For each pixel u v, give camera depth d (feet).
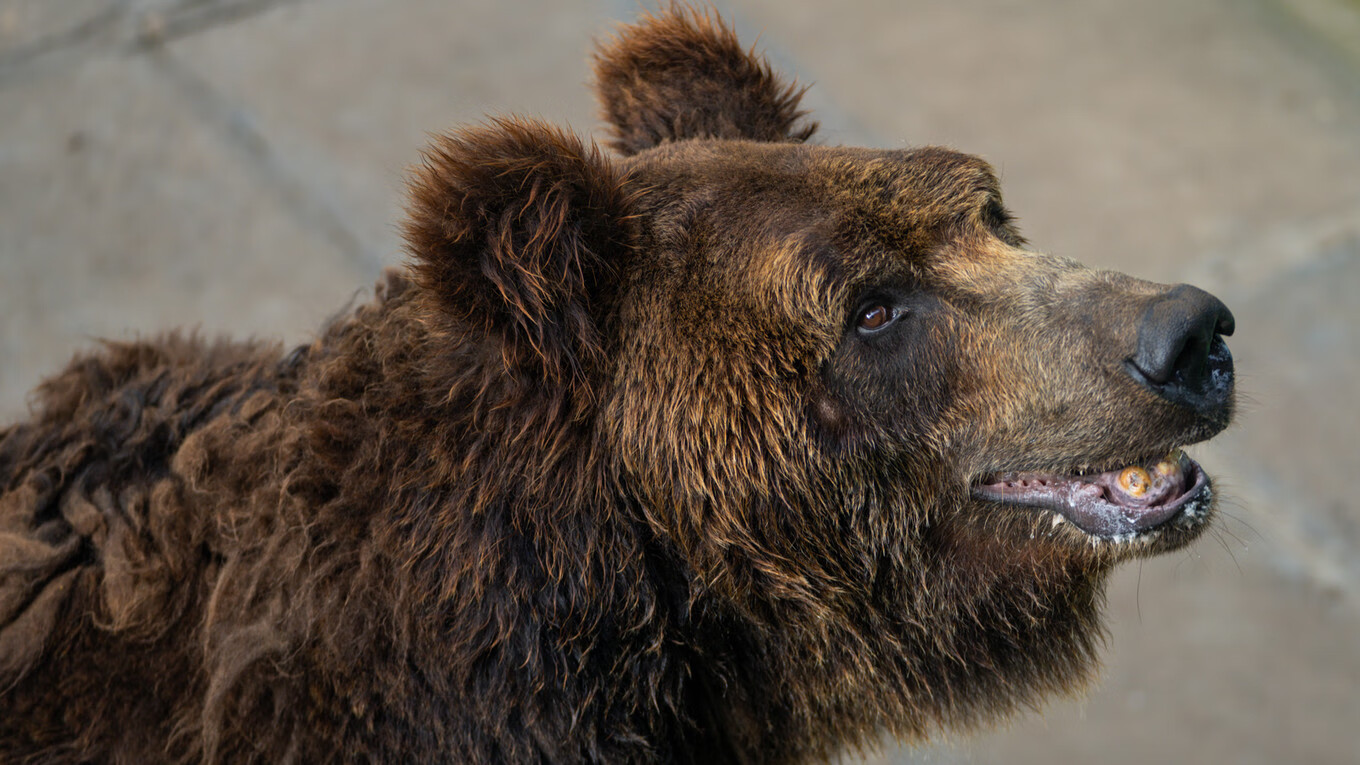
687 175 16.75
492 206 15.01
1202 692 29.96
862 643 17.38
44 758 15.07
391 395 16.03
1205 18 49.16
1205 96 45.32
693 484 16.06
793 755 18.89
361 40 45.03
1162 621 31.60
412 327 16.52
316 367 16.96
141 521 16.02
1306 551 32.68
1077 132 43.37
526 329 15.08
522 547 15.81
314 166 40.09
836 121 42.75
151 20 45.42
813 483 16.42
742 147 17.49
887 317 16.51
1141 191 41.24
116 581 15.47
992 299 16.51
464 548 15.60
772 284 15.96
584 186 15.52
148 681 15.33
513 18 46.39
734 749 18.28
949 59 46.26
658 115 19.86
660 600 16.56
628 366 16.10
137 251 37.29
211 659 15.17
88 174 39.60
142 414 17.26
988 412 16.56
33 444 17.57
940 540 17.42
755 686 17.83
